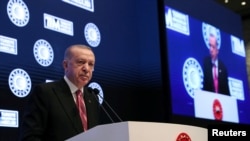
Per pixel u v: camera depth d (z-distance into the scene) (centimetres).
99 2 476
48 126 215
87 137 168
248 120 625
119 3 507
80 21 442
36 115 213
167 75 511
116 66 479
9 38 363
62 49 412
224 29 632
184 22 557
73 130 216
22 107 360
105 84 457
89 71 231
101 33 469
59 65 404
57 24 413
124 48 498
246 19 848
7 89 352
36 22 391
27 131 208
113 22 490
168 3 540
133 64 505
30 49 379
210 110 555
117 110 465
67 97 225
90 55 233
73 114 221
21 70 366
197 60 561
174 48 530
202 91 552
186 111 520
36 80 378
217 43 607
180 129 168
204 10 601
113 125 161
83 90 242
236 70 631
